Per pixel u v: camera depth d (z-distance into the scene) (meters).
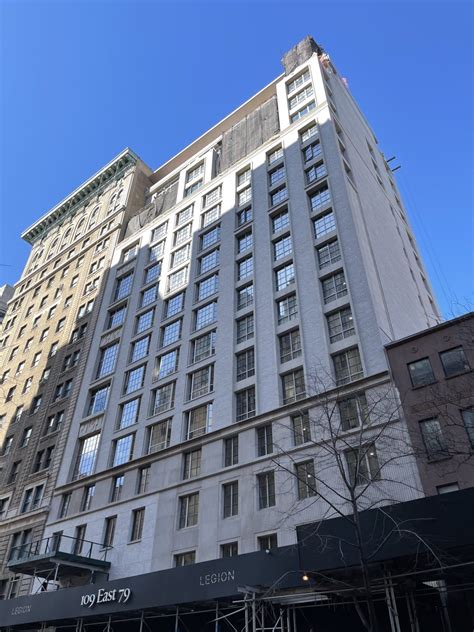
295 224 38.56
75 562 30.19
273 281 36.78
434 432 23.36
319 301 32.66
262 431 30.12
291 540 24.47
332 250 35.09
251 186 45.81
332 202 37.25
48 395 49.41
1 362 60.22
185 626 24.34
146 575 22.69
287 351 32.72
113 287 52.84
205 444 32.06
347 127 47.97
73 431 43.25
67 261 64.12
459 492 15.24
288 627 19.23
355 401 27.02
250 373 33.62
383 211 45.38
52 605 25.95
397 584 16.64
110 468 36.81
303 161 42.78
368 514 16.39
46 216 76.00
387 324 31.27
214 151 56.38
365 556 14.89
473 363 24.12
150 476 33.97
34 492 41.91
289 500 25.80
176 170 61.94
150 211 58.22
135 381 41.91
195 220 49.47
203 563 21.00
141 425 37.91
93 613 23.72
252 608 18.84
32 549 37.28
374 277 33.66
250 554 19.84
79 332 52.38
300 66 52.41
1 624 27.73
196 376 37.28
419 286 46.22
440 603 18.97
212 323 38.81
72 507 37.56
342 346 29.80
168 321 43.12
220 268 42.19
